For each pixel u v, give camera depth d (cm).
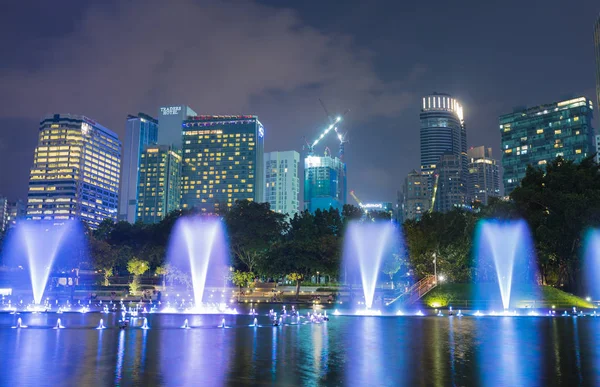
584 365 2677
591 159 10175
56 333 4319
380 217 14300
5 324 5191
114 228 18538
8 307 8169
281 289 12475
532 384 2220
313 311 7456
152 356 2992
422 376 2391
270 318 6059
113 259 13250
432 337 4000
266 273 11231
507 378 2345
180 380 2288
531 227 8956
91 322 5438
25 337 4009
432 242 10469
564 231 8781
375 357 2955
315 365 2678
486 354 3072
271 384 2214
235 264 14325
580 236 8500
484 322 5462
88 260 12569
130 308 7912
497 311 7219
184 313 6938
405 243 10912
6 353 3123
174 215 16375
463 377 2369
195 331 4491
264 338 3938
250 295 11725
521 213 9075
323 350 3253
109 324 5206
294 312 6975
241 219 14538
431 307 7825
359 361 2811
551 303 7769
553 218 8975
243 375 2406
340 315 6656
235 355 3038
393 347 3394
